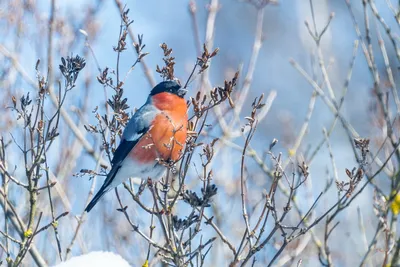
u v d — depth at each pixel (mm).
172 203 8609
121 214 12508
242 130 8656
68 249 10641
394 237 10508
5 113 12086
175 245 8664
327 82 11859
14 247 11305
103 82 9148
